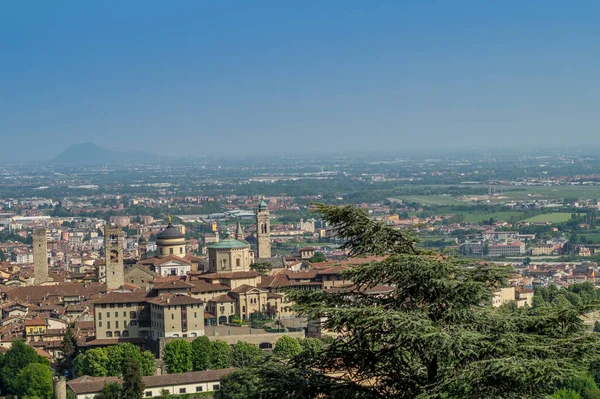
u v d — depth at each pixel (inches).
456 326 4665.4
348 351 4889.3
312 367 4975.4
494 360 4451.3
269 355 5157.5
